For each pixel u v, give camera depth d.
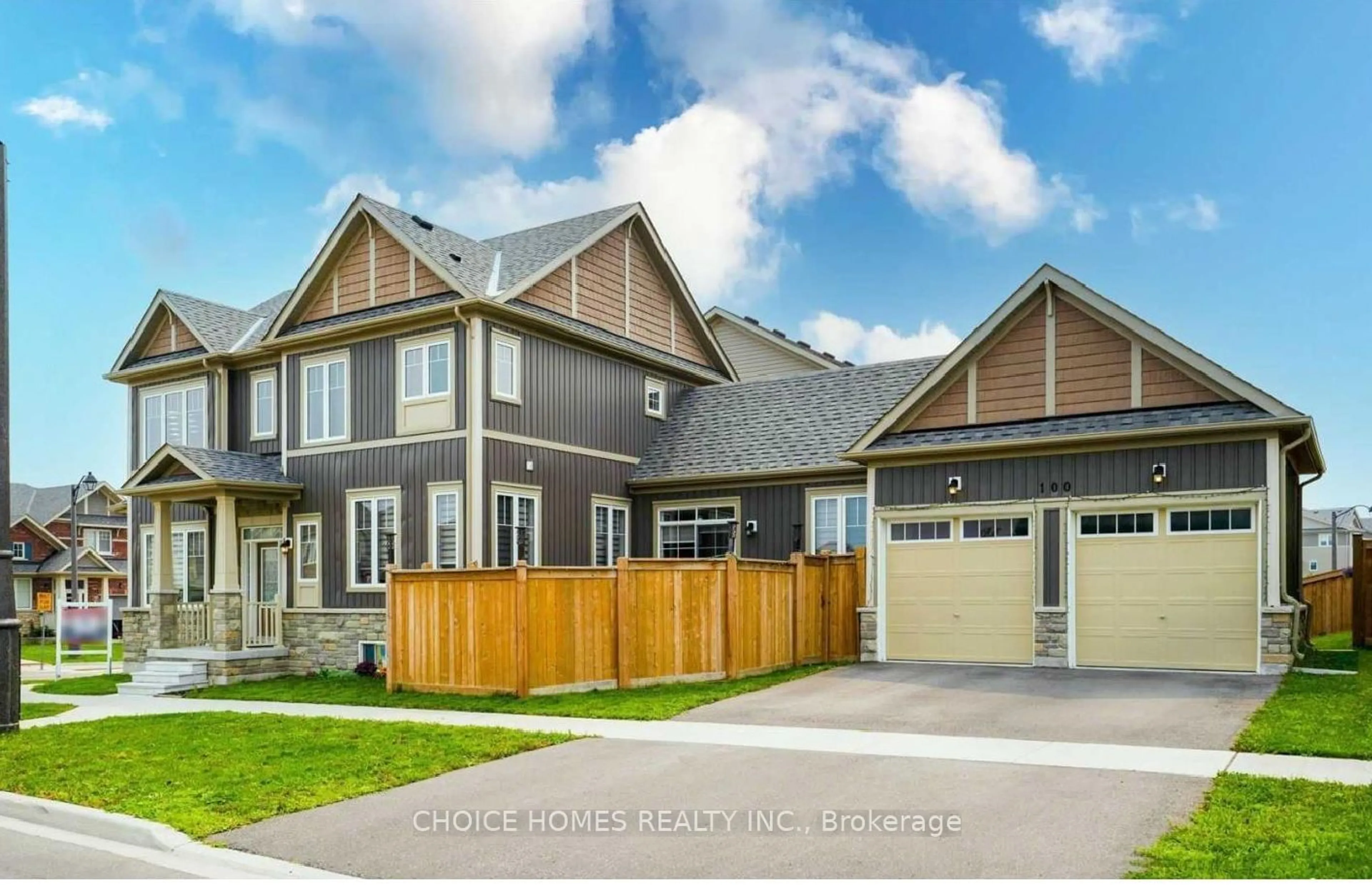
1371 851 6.67
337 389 21.12
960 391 17.95
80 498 46.03
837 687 14.86
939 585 17.81
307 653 20.86
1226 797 8.05
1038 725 11.65
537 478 20.34
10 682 13.20
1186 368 15.95
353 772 9.91
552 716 12.97
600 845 7.49
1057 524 16.67
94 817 8.67
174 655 20.31
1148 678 14.84
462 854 7.42
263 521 22.03
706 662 16.06
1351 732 10.49
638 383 23.97
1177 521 15.84
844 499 20.62
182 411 24.16
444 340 19.59
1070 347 17.02
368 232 21.08
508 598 14.91
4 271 13.48
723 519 22.11
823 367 31.09
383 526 20.09
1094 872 6.49
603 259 22.98
